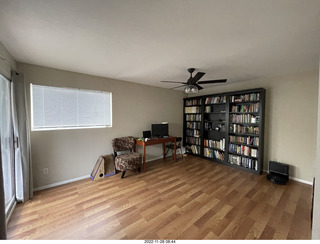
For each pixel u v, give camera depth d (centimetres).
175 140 408
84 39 171
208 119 450
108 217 186
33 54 210
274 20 136
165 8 121
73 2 113
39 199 227
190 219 182
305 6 117
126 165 303
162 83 395
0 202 124
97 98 325
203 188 259
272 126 327
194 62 243
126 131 370
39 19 134
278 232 161
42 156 260
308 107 283
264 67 266
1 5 114
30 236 156
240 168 352
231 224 173
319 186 80
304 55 213
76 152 296
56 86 271
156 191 249
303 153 289
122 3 115
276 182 277
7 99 204
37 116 258
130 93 375
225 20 137
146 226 171
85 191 251
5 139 196
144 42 178
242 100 350
